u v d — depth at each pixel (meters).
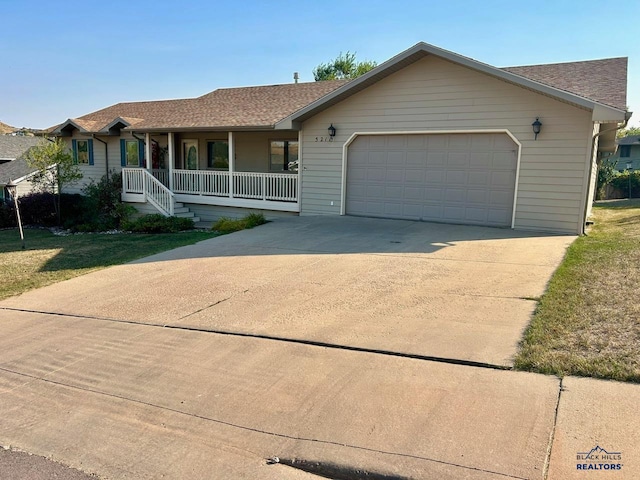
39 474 3.25
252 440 3.46
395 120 12.88
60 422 3.90
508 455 3.03
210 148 18.47
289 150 16.55
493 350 4.49
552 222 11.17
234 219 15.88
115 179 18.56
